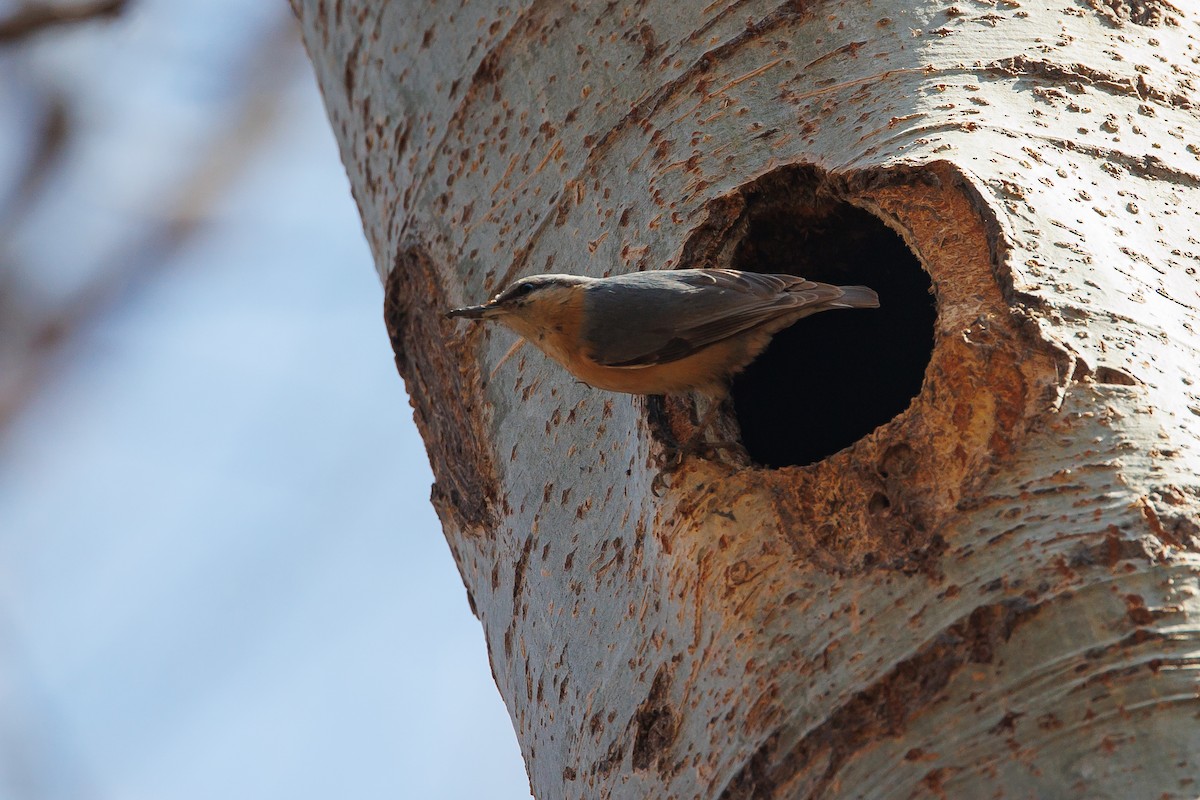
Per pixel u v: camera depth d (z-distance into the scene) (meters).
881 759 6.54
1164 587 6.49
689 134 8.87
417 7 10.38
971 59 8.49
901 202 8.06
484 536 9.39
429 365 9.97
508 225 9.47
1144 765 6.09
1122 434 6.94
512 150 9.58
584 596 8.33
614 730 7.73
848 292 8.88
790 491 7.59
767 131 8.67
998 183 7.86
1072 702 6.32
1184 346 7.34
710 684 7.31
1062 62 8.47
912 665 6.68
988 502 6.97
